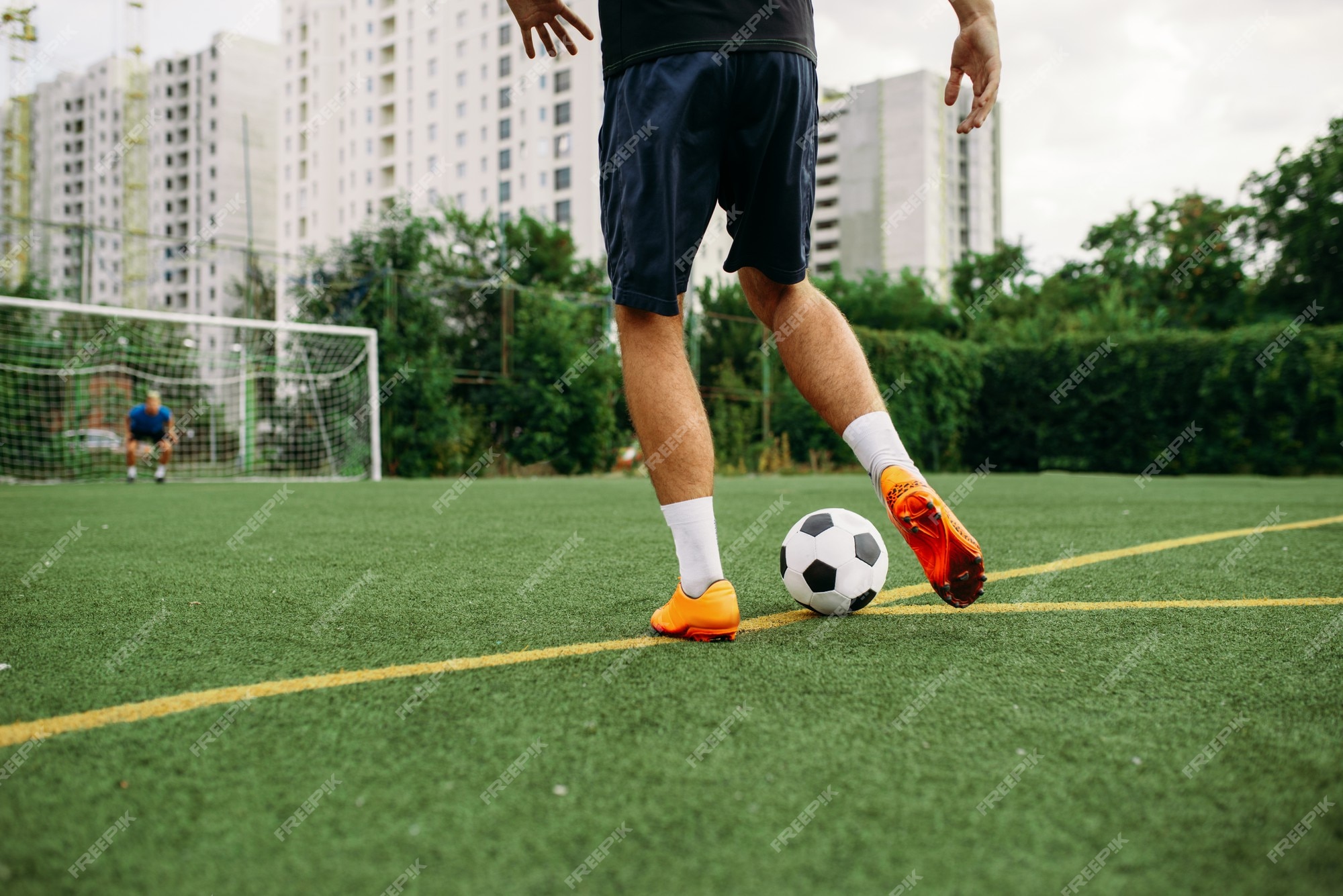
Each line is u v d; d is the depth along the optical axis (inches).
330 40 2418.8
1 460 469.7
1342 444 541.3
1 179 2945.4
